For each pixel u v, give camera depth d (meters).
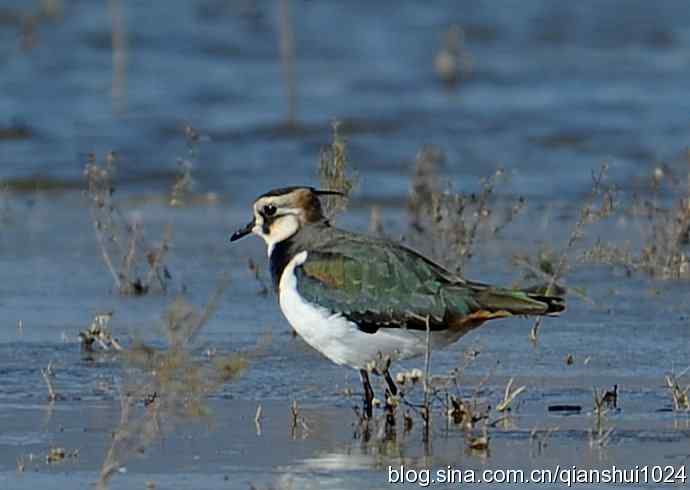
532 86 30.27
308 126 25.92
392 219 19.55
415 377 12.06
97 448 10.82
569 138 25.16
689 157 19.19
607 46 34.59
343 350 11.57
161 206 20.72
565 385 12.49
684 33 35.75
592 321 14.62
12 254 17.78
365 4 37.53
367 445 10.97
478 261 16.95
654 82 30.62
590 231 18.64
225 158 23.88
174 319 13.34
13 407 11.83
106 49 32.47
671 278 16.38
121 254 17.69
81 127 25.83
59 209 20.47
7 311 15.09
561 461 10.59
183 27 34.53
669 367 13.04
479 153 24.16
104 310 15.08
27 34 32.41
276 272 11.90
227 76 30.69
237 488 10.04
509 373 12.84
